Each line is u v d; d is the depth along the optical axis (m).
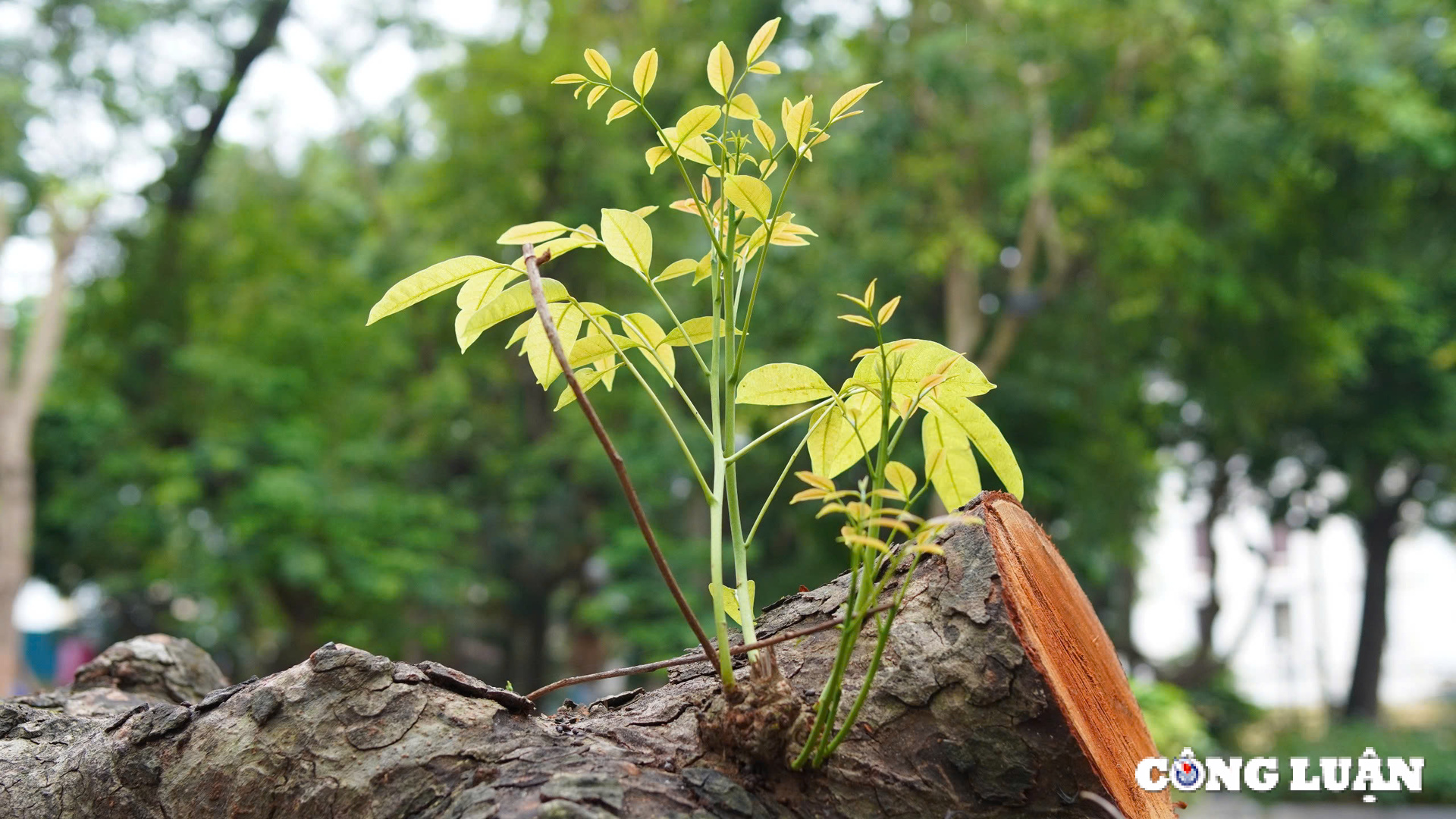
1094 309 12.51
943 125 11.26
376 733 1.51
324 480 13.17
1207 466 20.42
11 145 12.80
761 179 1.57
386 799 1.46
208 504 13.15
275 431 13.30
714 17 12.90
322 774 1.49
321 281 14.98
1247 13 11.12
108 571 15.55
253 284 14.88
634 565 11.73
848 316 1.46
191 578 12.81
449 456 15.98
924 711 1.51
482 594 15.60
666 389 11.59
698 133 1.68
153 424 14.06
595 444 11.95
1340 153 12.68
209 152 14.85
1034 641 1.51
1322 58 11.77
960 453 1.75
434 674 1.57
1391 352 16.78
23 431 10.40
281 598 13.52
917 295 12.23
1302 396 14.19
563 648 18.38
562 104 13.61
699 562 11.27
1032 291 11.62
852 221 11.41
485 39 14.86
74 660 18.38
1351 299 13.29
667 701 1.62
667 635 10.77
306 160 18.03
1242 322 12.99
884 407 1.43
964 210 11.55
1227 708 18.78
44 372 10.60
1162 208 11.13
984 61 11.07
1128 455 12.98
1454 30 13.34
